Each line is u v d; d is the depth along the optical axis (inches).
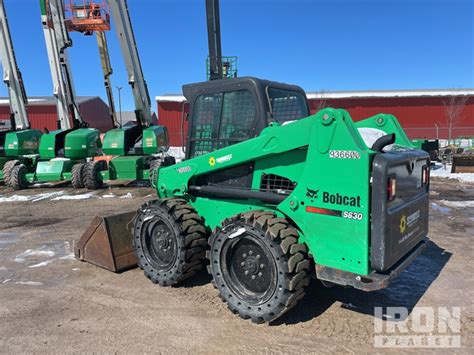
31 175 494.0
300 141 134.8
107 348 127.0
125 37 484.7
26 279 187.0
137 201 390.6
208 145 176.6
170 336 133.4
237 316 145.9
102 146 487.8
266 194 150.1
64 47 497.4
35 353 124.9
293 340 129.4
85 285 178.2
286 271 129.6
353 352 122.4
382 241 119.5
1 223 309.0
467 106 1337.4
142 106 512.4
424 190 157.2
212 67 350.0
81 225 295.0
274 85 169.0
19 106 529.7
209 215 173.6
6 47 515.2
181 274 166.7
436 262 199.9
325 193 128.0
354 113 1358.3
